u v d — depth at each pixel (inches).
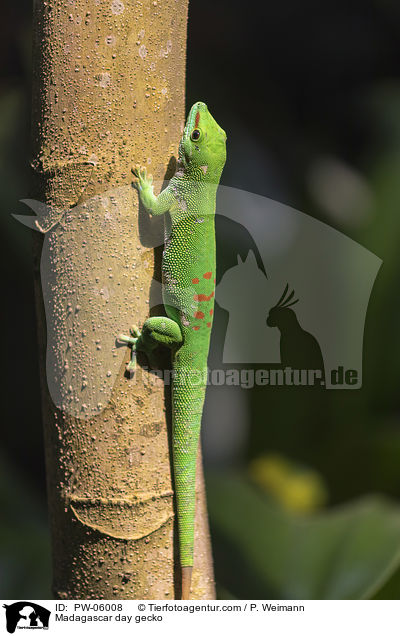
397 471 126.8
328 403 134.1
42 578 107.3
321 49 193.0
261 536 108.1
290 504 122.0
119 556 99.1
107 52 98.9
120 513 99.0
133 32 99.0
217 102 181.9
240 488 110.5
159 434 99.6
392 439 128.1
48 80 99.0
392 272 131.3
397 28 189.5
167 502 99.5
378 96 169.2
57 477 99.3
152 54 99.2
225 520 108.9
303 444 135.7
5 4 159.6
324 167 184.9
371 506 108.6
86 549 99.1
